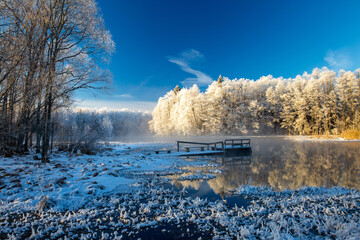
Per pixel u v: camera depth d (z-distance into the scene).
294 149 18.73
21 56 8.04
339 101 39.91
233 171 9.73
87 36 11.13
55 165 8.76
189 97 50.03
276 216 4.01
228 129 45.59
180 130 49.97
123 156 14.05
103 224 3.82
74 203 4.86
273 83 52.28
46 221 3.83
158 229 3.64
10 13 8.72
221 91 46.78
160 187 6.83
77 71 10.97
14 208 4.42
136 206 4.86
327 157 13.54
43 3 9.51
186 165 11.42
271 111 46.38
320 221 3.88
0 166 8.30
